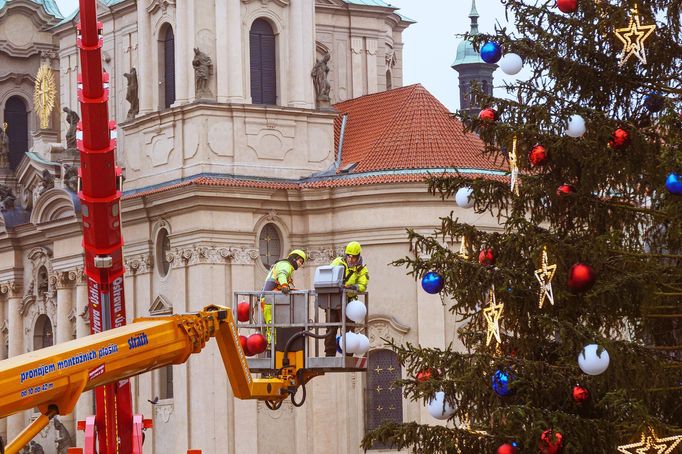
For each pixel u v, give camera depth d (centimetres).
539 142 5478
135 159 12800
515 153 5438
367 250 11925
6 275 14762
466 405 5388
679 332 5519
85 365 4450
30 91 16675
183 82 12400
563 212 5584
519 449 5150
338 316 5603
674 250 5519
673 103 5462
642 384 5109
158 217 12369
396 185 11794
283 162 12388
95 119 5584
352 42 14788
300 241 12181
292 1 12675
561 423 5047
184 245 12050
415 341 11806
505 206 5784
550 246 5203
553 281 5222
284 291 5600
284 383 5500
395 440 5509
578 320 5362
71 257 13712
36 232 14275
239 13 12406
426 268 5519
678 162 4881
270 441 12000
